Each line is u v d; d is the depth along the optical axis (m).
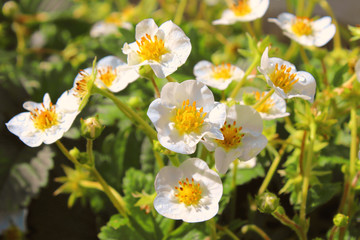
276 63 0.36
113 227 0.39
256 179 0.43
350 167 0.37
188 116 0.33
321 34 0.41
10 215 0.43
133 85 0.45
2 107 0.47
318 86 0.38
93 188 0.42
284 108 0.38
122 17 0.57
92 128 0.35
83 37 0.59
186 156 0.41
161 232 0.39
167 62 0.35
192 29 0.48
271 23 0.64
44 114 0.36
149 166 0.42
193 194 0.34
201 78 0.40
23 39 0.60
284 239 0.41
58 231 0.44
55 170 0.45
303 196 0.36
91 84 0.35
